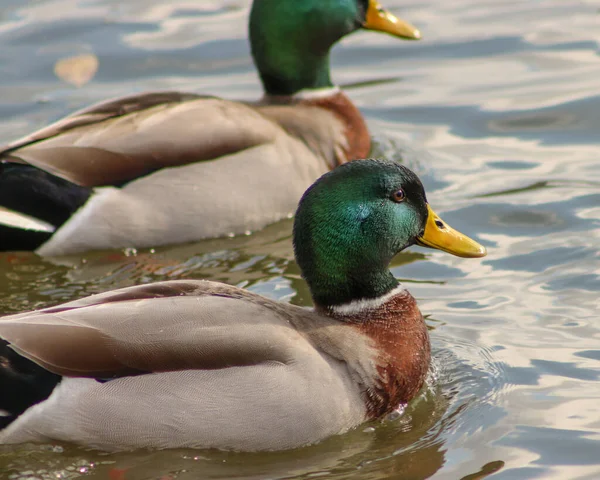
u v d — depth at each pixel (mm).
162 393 8891
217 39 18859
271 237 13164
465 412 9742
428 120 16328
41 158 12523
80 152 12672
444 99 16891
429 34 18984
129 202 12703
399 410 9805
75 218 12602
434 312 11398
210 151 12992
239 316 9125
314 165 13773
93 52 18422
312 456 9141
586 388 9953
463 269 12289
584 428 9352
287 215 13461
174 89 17281
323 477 8898
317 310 10086
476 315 11305
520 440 9258
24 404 8930
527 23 19188
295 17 14664
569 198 13688
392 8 20047
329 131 14242
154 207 12805
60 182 12555
